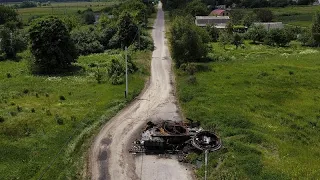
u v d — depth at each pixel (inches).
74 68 2593.5
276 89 2048.5
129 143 1454.2
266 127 1568.7
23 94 2007.9
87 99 1909.4
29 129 1530.5
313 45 3678.6
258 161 1262.3
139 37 3218.5
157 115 1729.8
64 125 1576.0
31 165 1255.5
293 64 2583.7
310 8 6845.5
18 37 3284.9
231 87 2075.5
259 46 3595.0
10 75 2421.3
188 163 1299.2
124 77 2218.3
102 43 3422.7
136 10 4411.9
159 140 1359.5
